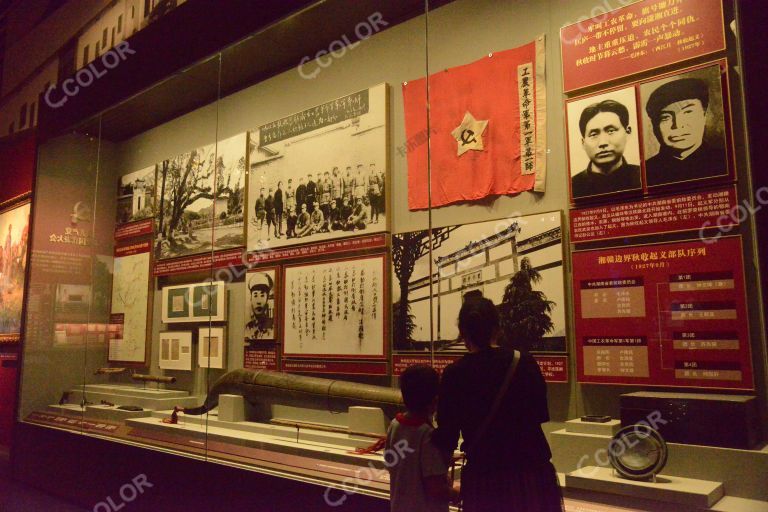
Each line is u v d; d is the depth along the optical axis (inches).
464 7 176.2
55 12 309.9
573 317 146.2
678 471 119.1
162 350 253.0
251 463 174.6
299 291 207.0
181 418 223.6
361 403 176.1
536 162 156.9
